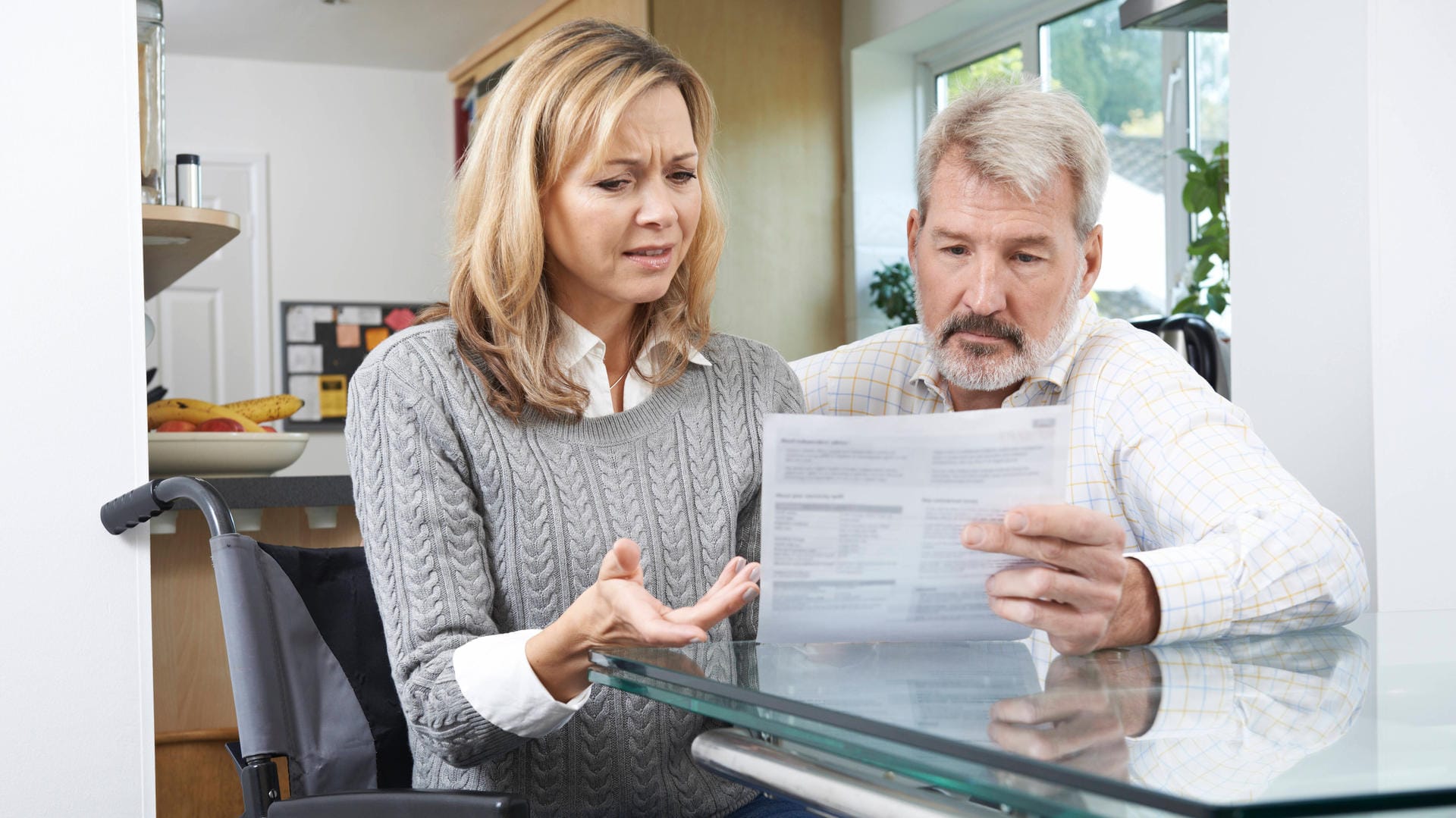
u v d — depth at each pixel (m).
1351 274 1.87
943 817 0.61
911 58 4.30
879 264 4.27
